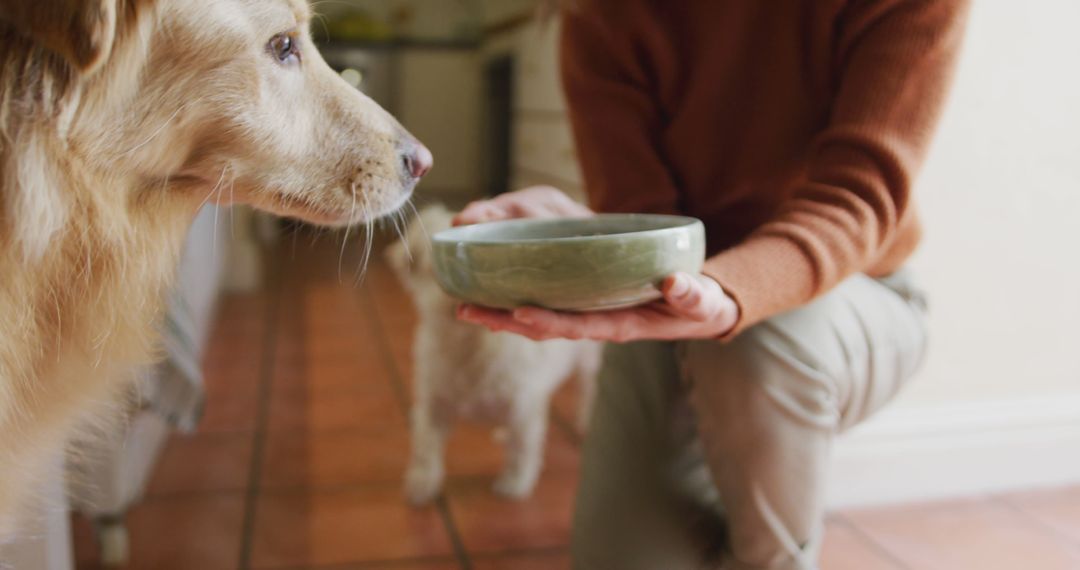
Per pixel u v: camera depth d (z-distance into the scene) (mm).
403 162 1110
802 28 1140
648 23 1236
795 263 900
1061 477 2004
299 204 1046
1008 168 1826
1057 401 1967
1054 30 1780
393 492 2053
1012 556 1699
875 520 1849
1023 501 1930
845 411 1169
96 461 1315
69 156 836
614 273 795
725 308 856
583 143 1309
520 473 2014
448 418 1982
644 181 1243
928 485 1942
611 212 1267
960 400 1936
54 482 1070
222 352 3156
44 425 931
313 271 4703
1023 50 1775
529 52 4422
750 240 928
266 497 2021
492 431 2457
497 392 1892
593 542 1161
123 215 911
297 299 4031
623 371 1234
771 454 1033
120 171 895
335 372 2945
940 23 994
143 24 844
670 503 1150
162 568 1704
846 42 1083
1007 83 1785
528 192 1207
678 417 1196
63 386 931
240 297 4055
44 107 792
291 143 1013
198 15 909
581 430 2350
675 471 1173
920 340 1242
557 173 3727
